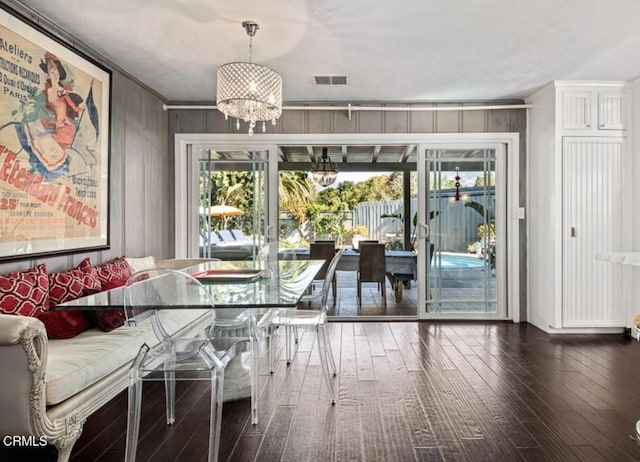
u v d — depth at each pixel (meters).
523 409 2.29
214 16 2.51
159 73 3.50
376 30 2.71
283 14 2.49
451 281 4.47
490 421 2.16
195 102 4.36
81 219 2.85
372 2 2.35
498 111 4.32
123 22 2.59
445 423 2.14
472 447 1.91
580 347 3.45
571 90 3.80
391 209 8.84
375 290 6.71
